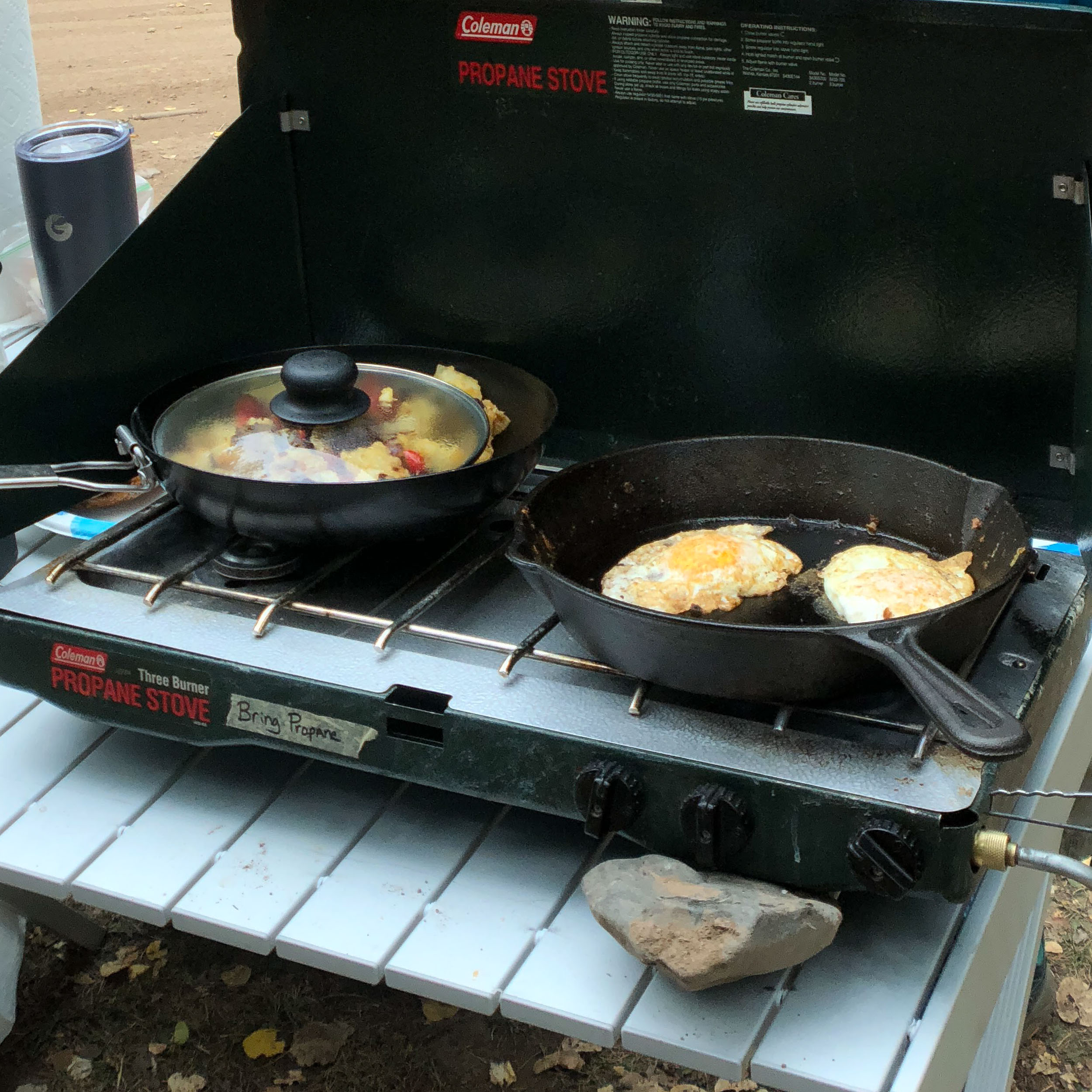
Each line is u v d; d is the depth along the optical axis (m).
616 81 1.53
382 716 1.22
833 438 1.64
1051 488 1.53
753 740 1.13
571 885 1.26
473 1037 2.08
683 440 1.50
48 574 1.40
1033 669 1.22
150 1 8.45
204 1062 2.01
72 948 2.20
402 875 1.27
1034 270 1.42
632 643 1.13
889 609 1.26
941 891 1.06
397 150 1.70
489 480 1.38
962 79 1.35
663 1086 2.01
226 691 1.28
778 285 1.57
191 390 1.62
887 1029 1.08
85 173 2.05
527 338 1.77
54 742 1.47
